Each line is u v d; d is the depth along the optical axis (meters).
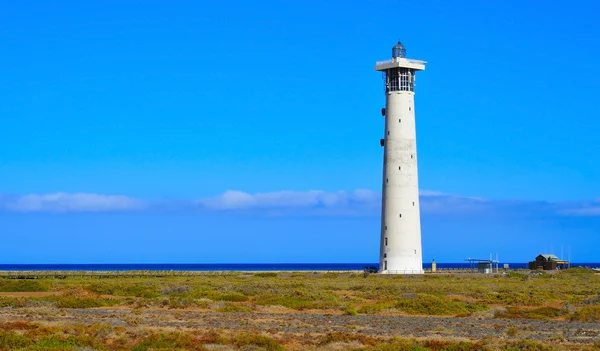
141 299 89.38
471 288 112.38
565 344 56.06
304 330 63.03
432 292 104.88
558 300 96.50
